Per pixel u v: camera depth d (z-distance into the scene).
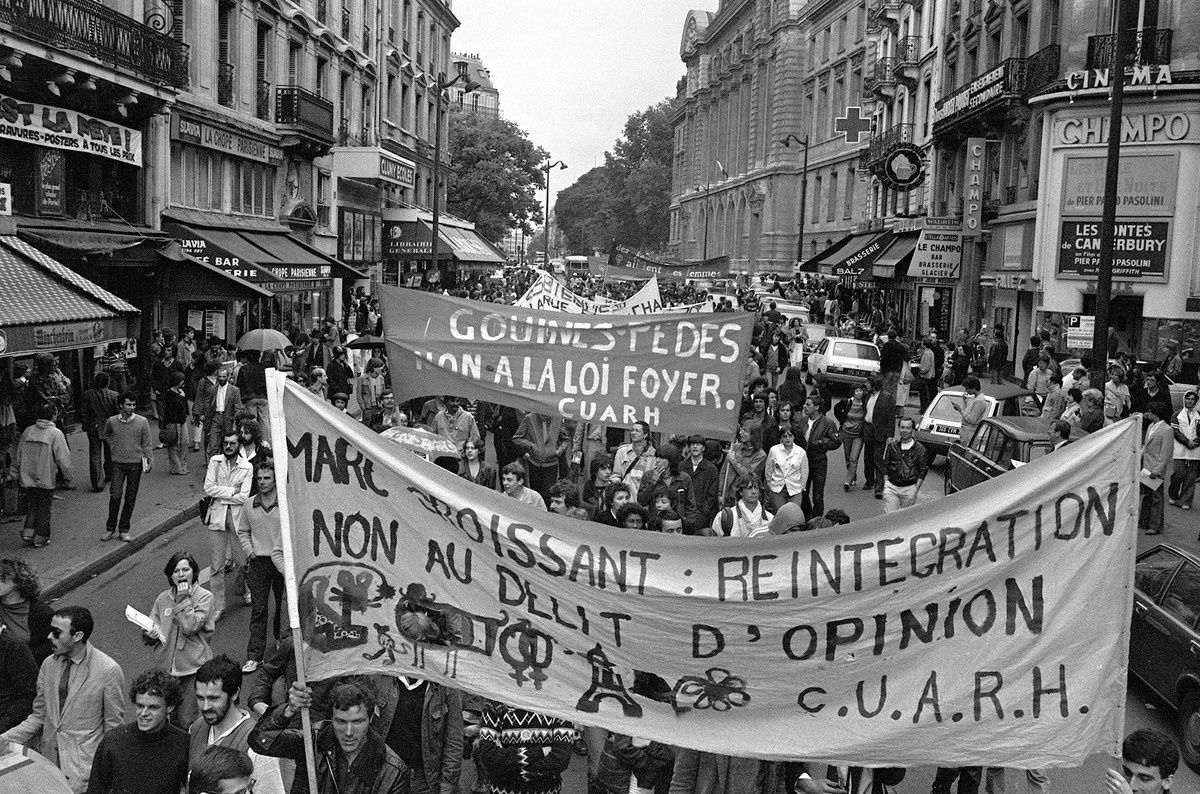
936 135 47.12
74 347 16.70
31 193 22.53
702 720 6.05
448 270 63.12
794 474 13.98
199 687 6.40
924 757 5.90
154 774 6.24
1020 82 37.41
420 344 9.33
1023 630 5.82
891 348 19.89
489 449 22.64
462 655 6.18
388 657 6.23
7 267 17.00
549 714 6.12
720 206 109.62
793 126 86.50
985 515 5.79
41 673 7.12
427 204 64.62
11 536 15.39
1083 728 5.80
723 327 9.18
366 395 21.27
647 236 157.25
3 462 17.12
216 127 31.36
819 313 51.47
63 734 7.01
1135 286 32.50
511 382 9.35
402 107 58.25
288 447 6.22
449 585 6.18
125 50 24.50
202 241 27.84
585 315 9.33
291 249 35.38
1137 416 5.69
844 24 73.81
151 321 26.09
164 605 8.66
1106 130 32.75
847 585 5.90
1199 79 31.28
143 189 27.42
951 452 19.50
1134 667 10.56
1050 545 5.79
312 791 5.86
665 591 5.99
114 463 15.28
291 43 38.81
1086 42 33.34
